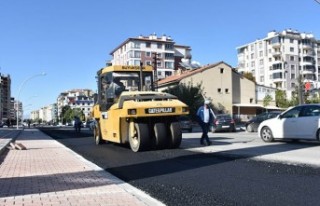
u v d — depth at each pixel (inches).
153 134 604.1
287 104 3038.9
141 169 424.2
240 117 2925.7
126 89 686.5
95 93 804.0
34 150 690.2
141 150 599.8
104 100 711.1
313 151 537.3
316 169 374.9
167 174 384.2
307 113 656.4
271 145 644.1
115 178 366.0
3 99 6555.1
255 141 749.3
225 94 2854.3
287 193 284.0
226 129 1302.9
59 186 327.0
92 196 285.1
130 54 4845.0
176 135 598.5
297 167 388.8
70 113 6328.7
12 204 262.1
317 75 5280.5
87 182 344.8
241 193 290.5
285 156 481.4
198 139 855.1
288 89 4751.5
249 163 428.5
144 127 587.8
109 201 268.4
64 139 1082.1
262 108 3029.0
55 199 276.2
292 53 5059.1
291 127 673.6
